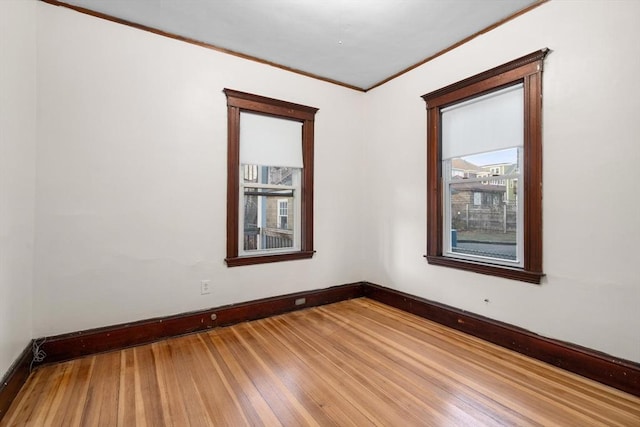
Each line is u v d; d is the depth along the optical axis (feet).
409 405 5.88
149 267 8.82
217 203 9.92
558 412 5.65
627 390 6.24
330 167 12.55
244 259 10.35
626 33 6.36
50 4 7.55
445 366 7.35
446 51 10.06
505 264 8.65
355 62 11.02
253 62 10.61
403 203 11.62
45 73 7.48
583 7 6.94
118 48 8.37
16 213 6.34
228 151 10.10
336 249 12.72
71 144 7.78
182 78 9.32
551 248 7.53
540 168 7.66
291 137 11.68
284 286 11.36
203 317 9.55
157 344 8.59
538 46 7.72
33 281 7.33
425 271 10.80
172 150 9.16
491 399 6.06
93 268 8.06
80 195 7.89
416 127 11.12
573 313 7.16
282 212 11.87
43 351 7.34
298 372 7.09
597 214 6.78
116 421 5.43
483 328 8.86
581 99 6.99
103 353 8.01
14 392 5.98
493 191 9.14
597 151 6.77
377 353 8.04
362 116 13.42
